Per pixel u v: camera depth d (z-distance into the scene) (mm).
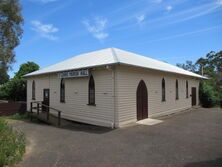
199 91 28406
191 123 15219
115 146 9641
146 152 8680
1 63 29734
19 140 8984
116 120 14164
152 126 14172
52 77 19781
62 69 17844
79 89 16938
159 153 8523
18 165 7406
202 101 28188
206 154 8352
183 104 23641
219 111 22672
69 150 9180
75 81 17312
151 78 17812
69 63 19750
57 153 8758
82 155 8469
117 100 14219
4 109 22469
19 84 31266
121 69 14656
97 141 10625
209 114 20188
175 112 21531
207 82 33562
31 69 34906
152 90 17859
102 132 12852
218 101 28328
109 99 14648
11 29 30672
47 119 17078
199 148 9141
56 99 19219
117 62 13711
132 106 15461
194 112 21844
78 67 16188
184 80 24203
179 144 9766
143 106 16672
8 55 29875
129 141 10469
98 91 15391
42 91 21094
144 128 13578
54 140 11039
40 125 16203
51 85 19891
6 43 30641
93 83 15781
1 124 9242
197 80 28047
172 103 21094
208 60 58688
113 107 14375
